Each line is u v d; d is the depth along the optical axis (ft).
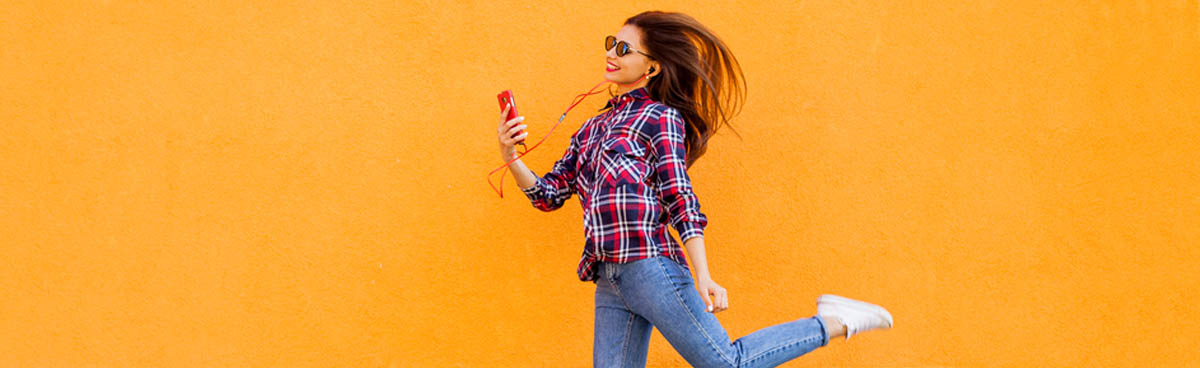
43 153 7.80
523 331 8.11
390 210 8.03
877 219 8.38
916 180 8.43
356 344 7.96
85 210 7.82
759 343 6.09
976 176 8.49
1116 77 8.64
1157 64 8.68
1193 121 8.67
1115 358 8.52
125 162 7.86
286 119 7.96
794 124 8.35
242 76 7.94
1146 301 8.57
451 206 8.08
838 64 8.41
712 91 6.64
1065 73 8.59
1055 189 8.54
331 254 7.96
